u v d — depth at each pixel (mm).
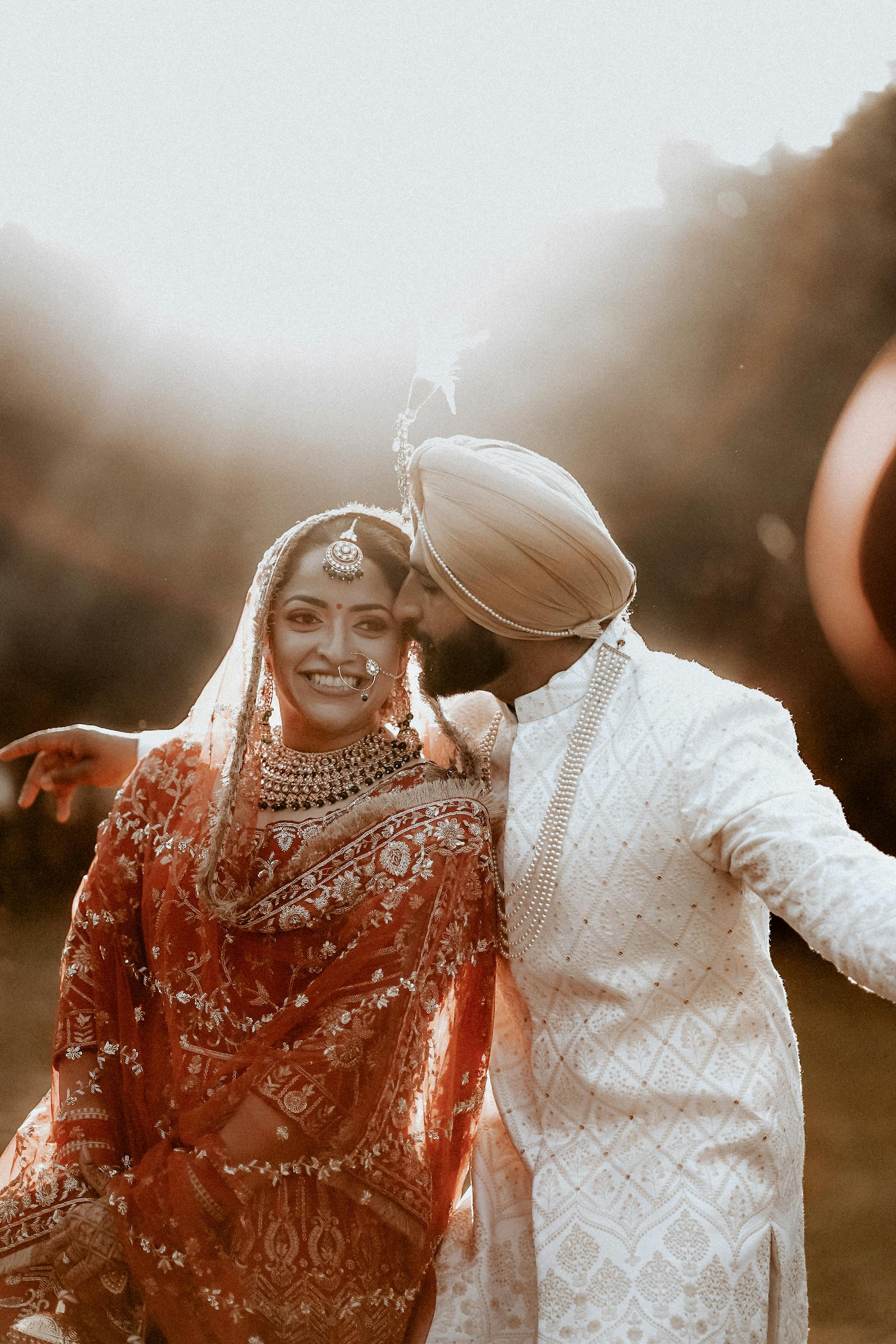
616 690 1940
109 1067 2035
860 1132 5047
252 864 1975
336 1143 1838
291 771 2064
